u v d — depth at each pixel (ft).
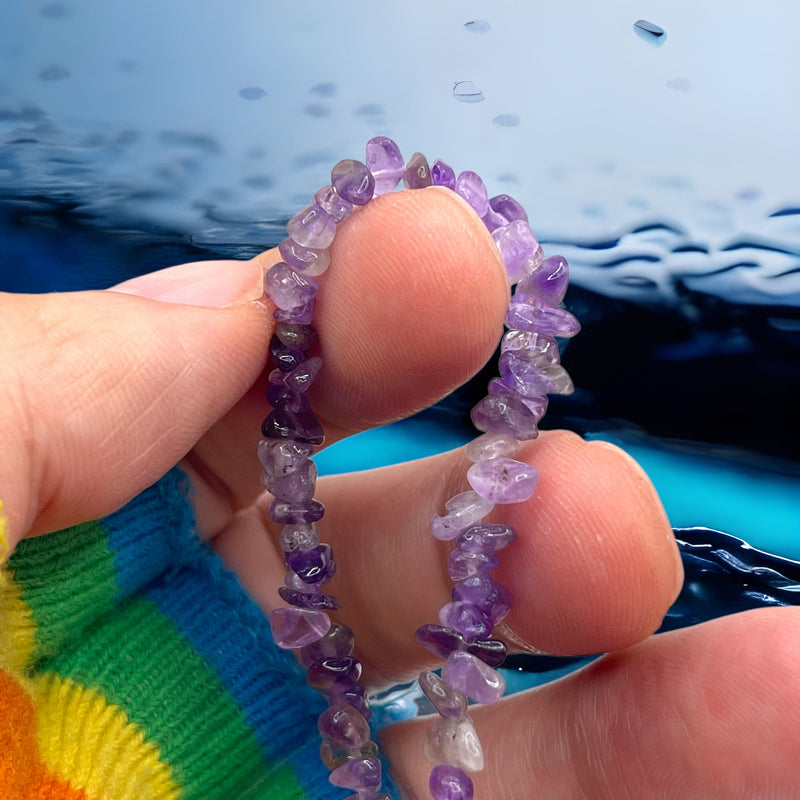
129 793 0.26
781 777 0.25
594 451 0.27
